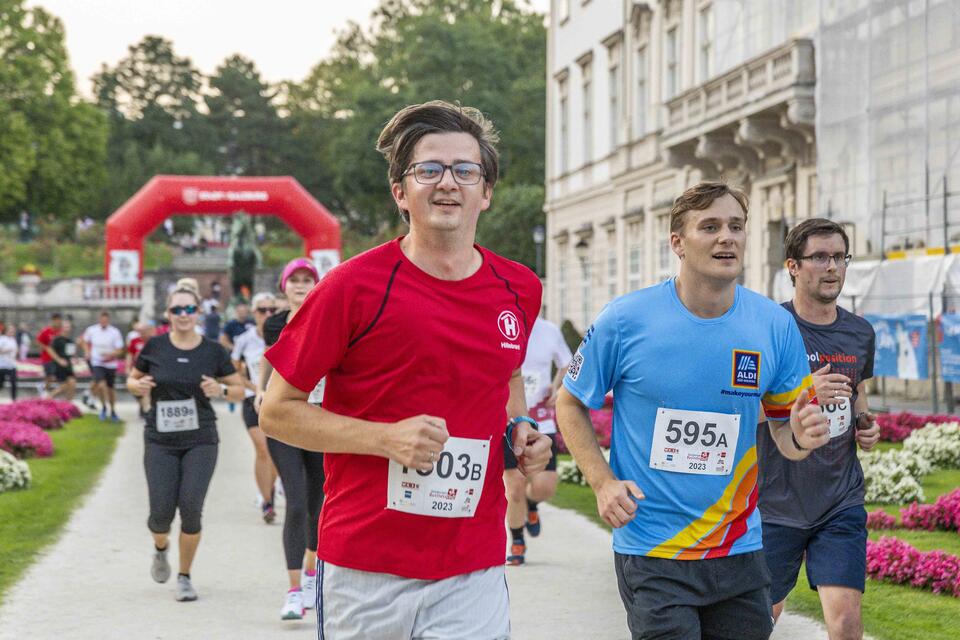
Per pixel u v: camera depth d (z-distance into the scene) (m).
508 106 64.50
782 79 20.84
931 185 17.23
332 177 90.75
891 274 17.59
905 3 17.75
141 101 96.75
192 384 7.25
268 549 9.02
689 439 3.90
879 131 18.47
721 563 3.88
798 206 22.62
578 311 37.31
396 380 3.21
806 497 4.80
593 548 8.93
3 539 9.14
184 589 7.21
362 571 3.24
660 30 29.52
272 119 93.25
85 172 66.56
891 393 20.06
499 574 3.36
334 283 3.19
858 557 4.68
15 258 65.31
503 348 3.31
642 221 31.03
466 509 3.26
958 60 16.56
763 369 3.93
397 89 64.94
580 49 36.31
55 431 19.20
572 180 37.47
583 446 4.02
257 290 59.50
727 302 3.95
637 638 3.88
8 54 61.97
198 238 75.12
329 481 3.33
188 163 88.56
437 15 66.62
